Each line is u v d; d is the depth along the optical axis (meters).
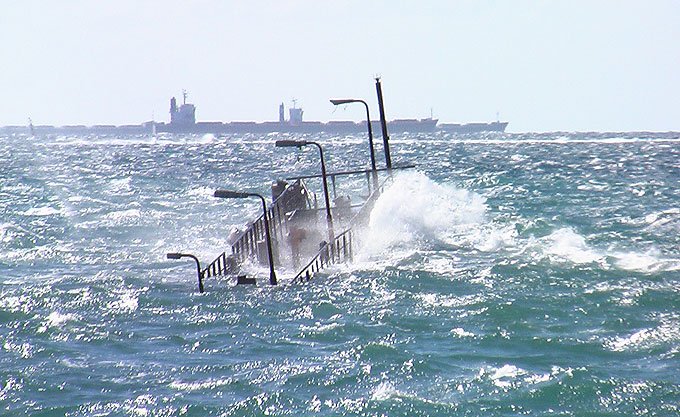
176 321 113.25
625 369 87.31
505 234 175.88
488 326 104.00
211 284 135.62
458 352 94.12
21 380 90.12
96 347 102.38
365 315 111.19
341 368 90.12
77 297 128.25
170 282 139.75
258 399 82.38
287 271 144.88
